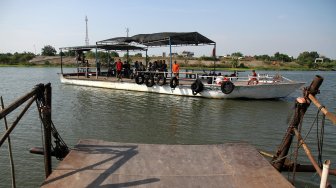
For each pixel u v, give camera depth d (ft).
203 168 15.57
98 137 35.68
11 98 68.54
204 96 65.46
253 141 34.63
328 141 35.06
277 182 14.12
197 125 41.83
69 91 78.48
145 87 74.08
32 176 24.09
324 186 10.59
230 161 16.55
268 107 55.67
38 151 19.61
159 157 16.87
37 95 16.20
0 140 11.85
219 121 44.34
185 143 33.71
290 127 17.65
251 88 61.62
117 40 77.25
